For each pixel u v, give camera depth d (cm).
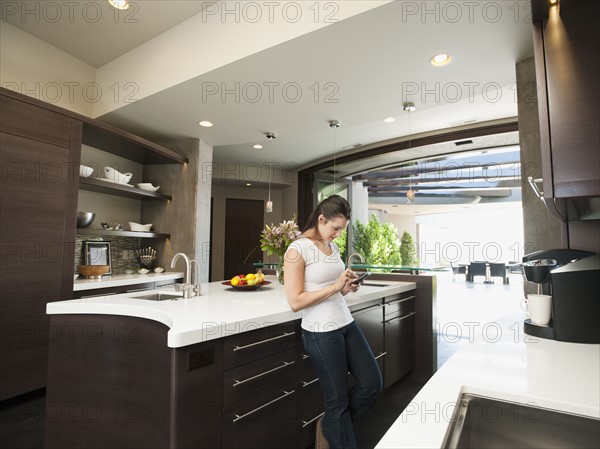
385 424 227
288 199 730
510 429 74
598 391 77
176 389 130
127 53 333
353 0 202
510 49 233
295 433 181
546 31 106
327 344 156
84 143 362
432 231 1312
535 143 234
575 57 102
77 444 166
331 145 552
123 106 333
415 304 323
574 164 100
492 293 827
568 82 102
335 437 155
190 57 279
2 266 250
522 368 93
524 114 240
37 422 226
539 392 76
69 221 291
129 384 158
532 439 72
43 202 274
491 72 264
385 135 503
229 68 261
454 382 83
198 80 280
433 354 312
